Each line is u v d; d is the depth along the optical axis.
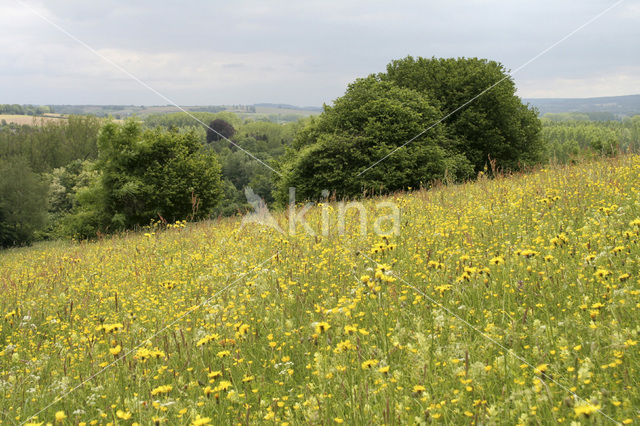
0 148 77.88
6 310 7.46
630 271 4.45
